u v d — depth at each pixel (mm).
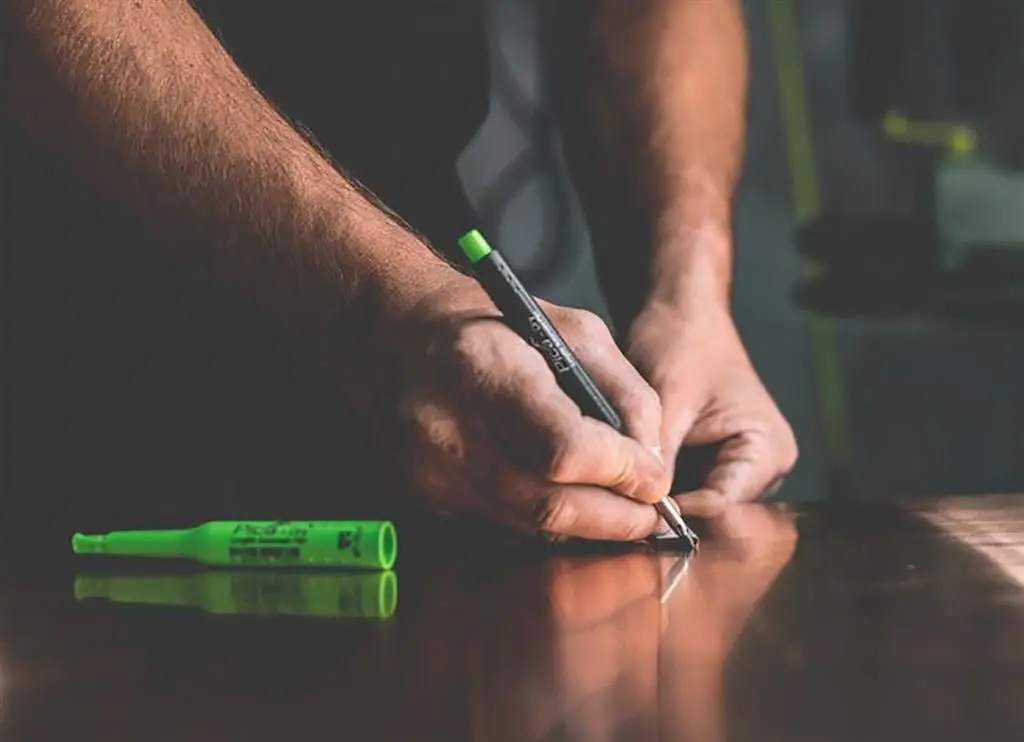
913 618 727
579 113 1524
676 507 991
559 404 922
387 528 928
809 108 2723
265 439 1427
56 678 638
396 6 1492
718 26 1546
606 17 1511
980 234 2020
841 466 2719
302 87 1475
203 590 870
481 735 525
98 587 891
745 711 549
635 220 1446
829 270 2100
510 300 944
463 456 947
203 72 1076
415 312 975
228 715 563
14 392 1465
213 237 1042
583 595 815
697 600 789
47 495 1464
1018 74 2080
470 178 2594
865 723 529
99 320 1448
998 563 898
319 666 648
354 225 1020
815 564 903
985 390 2695
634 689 588
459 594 827
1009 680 592
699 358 1292
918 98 2141
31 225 1444
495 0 2566
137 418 1451
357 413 1022
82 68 1043
